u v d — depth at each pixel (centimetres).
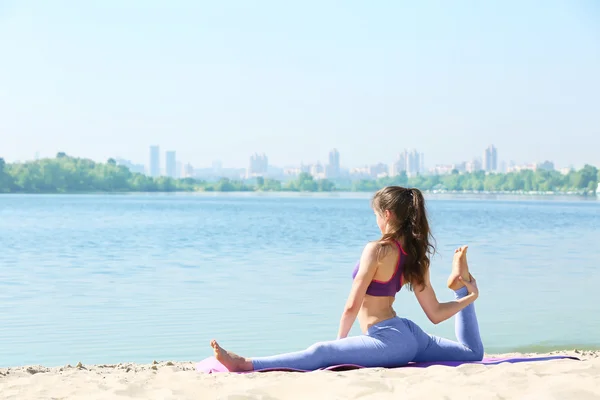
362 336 556
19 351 822
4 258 1980
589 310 1118
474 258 2009
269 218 5412
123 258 1995
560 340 900
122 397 447
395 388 457
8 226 3847
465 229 3841
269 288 1345
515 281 1479
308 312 1080
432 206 10638
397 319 559
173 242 2689
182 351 825
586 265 1814
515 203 13562
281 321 1007
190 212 6712
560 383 450
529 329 970
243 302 1172
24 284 1398
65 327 958
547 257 2061
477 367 519
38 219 4788
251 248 2400
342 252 2236
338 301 1185
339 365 536
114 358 789
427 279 561
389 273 550
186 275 1571
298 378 490
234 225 4178
